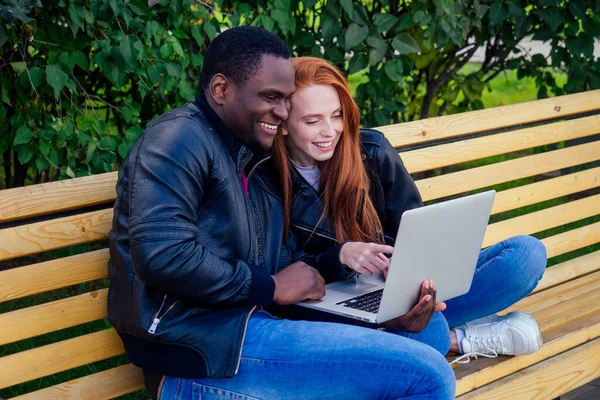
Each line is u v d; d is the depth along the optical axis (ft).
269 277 7.94
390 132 10.43
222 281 7.60
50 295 14.06
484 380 9.46
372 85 13.56
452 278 8.71
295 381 7.68
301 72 8.66
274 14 11.87
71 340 8.43
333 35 12.65
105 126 11.68
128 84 13.05
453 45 15.06
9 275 7.91
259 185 8.70
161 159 7.49
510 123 11.84
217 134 8.00
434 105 16.61
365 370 7.59
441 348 9.31
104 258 8.51
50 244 8.11
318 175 9.09
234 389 7.79
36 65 10.96
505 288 9.76
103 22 10.62
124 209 7.80
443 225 8.11
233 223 7.94
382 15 12.69
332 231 9.13
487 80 16.10
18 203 7.85
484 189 19.12
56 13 10.58
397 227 9.46
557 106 12.41
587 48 14.83
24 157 11.39
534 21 14.85
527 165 12.25
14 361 8.06
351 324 8.73
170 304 7.68
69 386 8.44
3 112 11.22
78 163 11.85
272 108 7.95
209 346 7.64
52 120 11.21
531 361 9.96
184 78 11.73
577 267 12.85
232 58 7.84
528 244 9.84
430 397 7.60
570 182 12.89
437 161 11.14
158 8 11.39
